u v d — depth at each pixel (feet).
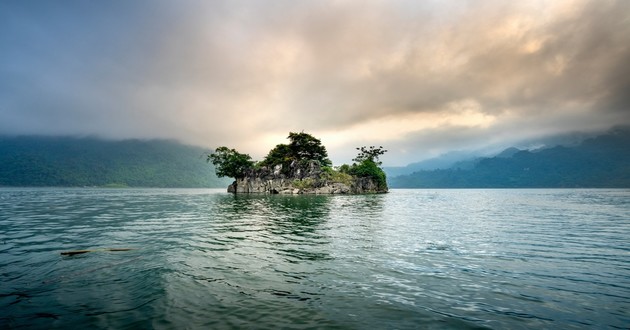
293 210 117.39
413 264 36.76
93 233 59.21
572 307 24.21
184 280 29.84
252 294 26.43
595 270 34.63
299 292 27.04
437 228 68.39
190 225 72.02
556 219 90.68
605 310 23.68
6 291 26.63
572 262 38.17
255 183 353.51
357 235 58.34
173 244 48.39
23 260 37.42
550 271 34.12
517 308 23.95
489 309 23.73
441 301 25.25
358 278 31.19
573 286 29.12
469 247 47.21
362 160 453.17
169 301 24.59
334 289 27.89
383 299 25.52
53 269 33.42
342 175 367.86
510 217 96.12
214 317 21.89
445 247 47.06
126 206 136.56
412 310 23.36
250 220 83.15
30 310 22.82
